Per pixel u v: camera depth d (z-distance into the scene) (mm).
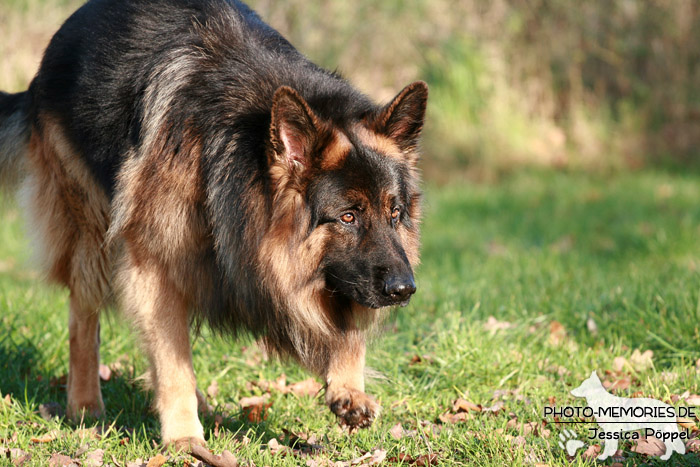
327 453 6023
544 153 23172
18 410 6750
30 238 7445
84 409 6832
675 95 24219
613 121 24016
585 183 20688
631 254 13117
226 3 6770
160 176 5922
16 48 18281
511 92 23719
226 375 7895
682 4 24078
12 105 7875
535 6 23906
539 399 7020
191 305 6227
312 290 5812
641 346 8148
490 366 7625
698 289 9312
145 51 6465
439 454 5891
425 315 9359
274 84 6027
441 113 23047
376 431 6383
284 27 21109
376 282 5582
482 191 20203
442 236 15500
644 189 19375
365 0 22078
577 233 15477
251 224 5672
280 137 5484
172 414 5977
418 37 23172
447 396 7277
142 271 6094
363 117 6109
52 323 8727
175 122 5949
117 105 6457
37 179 7316
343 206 5625
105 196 6727
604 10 24047
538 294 10133
